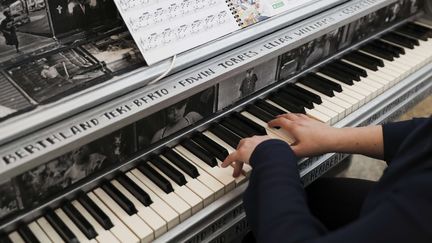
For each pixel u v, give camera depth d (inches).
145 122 40.4
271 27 47.9
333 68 56.7
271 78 50.9
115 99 37.9
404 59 60.7
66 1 42.0
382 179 29.9
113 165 40.3
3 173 31.1
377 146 41.4
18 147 32.7
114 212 37.5
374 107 53.1
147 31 40.3
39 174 34.9
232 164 41.2
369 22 61.4
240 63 44.0
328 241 27.6
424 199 25.6
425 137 28.8
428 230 25.0
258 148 36.9
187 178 40.8
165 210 37.5
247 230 43.3
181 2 42.4
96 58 41.3
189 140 44.6
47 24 41.8
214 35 44.1
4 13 38.5
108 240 35.2
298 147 42.0
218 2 44.9
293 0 51.5
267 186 33.5
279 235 30.2
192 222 37.8
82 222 36.1
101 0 44.5
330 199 46.9
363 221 27.2
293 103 50.3
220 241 41.1
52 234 35.8
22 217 35.7
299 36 49.1
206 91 44.1
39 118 33.9
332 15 54.1
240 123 47.1
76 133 34.4
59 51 41.8
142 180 40.5
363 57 59.4
